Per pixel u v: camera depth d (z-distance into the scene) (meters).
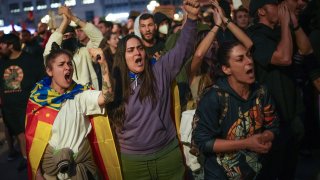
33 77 5.74
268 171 3.47
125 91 3.07
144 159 3.13
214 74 3.51
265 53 3.33
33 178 3.10
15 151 6.60
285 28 3.25
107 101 2.99
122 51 3.08
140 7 44.28
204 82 3.60
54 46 3.56
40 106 3.05
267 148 2.66
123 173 3.21
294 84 3.54
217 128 2.75
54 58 3.04
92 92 3.05
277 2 3.41
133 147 3.13
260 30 3.46
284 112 3.44
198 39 3.54
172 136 3.23
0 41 5.65
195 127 2.81
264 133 2.69
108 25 9.27
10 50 5.68
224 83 2.73
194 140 2.82
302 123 3.65
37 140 3.04
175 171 3.24
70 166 3.01
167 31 6.62
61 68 3.04
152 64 3.23
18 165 6.23
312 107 5.36
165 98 3.15
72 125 3.04
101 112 3.09
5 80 5.74
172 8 8.82
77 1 44.50
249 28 3.58
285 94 3.46
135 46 3.05
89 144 3.20
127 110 3.08
